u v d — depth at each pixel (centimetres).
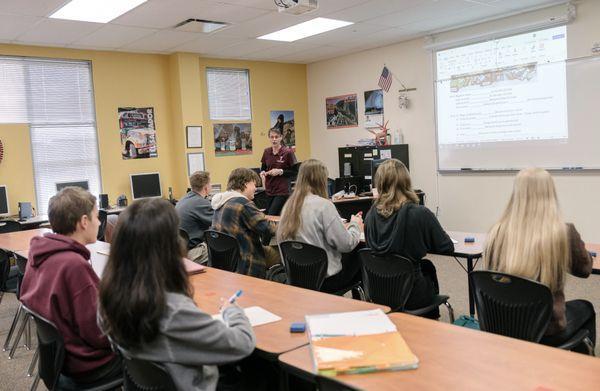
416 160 720
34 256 192
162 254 137
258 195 691
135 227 136
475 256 297
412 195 280
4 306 482
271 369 197
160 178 729
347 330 165
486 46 625
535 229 201
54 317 185
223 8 509
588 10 537
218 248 342
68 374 192
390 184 279
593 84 541
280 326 183
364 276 289
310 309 201
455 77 659
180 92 716
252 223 349
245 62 806
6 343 365
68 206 200
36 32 560
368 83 773
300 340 169
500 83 616
